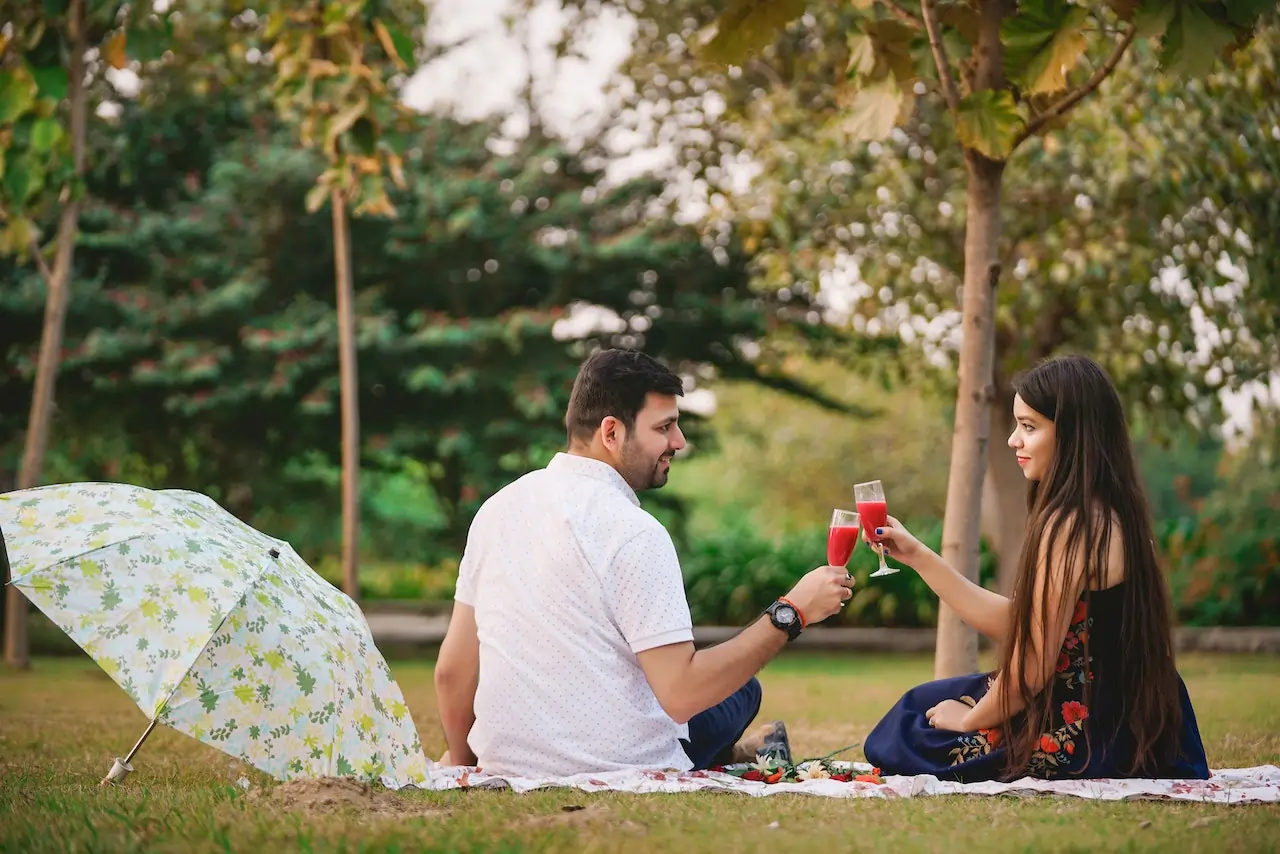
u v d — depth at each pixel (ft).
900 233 38.32
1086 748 12.00
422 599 64.34
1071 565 11.75
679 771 12.16
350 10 27.53
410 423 52.49
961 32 18.74
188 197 54.03
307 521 57.62
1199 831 9.64
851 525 12.85
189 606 11.03
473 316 54.24
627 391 12.41
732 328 53.62
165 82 43.98
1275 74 28.53
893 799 11.16
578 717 12.10
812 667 39.50
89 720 19.60
